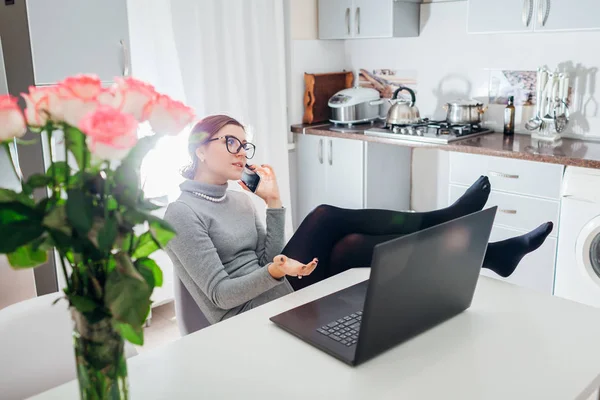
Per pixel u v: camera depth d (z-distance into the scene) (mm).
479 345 1280
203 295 1752
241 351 1267
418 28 3811
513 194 3006
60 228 807
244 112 3580
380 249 1086
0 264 2350
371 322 1163
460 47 3650
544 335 1327
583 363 1205
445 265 1287
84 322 888
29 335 1382
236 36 3455
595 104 3162
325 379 1152
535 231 1742
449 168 3500
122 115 800
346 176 3764
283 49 3766
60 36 2426
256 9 3553
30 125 845
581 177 2686
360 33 3785
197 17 3219
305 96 4070
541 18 2963
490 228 1382
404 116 3635
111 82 2619
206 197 1807
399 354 1245
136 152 875
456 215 1759
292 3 3855
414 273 1204
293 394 1103
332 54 4199
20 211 814
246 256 1878
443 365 1199
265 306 1500
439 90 3812
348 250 1825
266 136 3760
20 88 2457
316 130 3834
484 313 1444
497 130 3598
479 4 3193
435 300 1318
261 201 3775
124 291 839
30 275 2453
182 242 1696
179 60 3191
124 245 877
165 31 3090
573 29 2871
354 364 1192
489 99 3590
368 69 4164
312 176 3998
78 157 837
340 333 1312
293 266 1531
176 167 3074
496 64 3514
